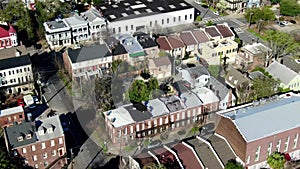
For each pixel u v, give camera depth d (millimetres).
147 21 141375
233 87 108938
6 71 112438
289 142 90875
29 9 151125
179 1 152750
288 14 165125
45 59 132125
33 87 117062
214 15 165875
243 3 171125
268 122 88062
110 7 145125
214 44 125375
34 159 87688
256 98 103812
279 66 116938
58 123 90562
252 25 158625
